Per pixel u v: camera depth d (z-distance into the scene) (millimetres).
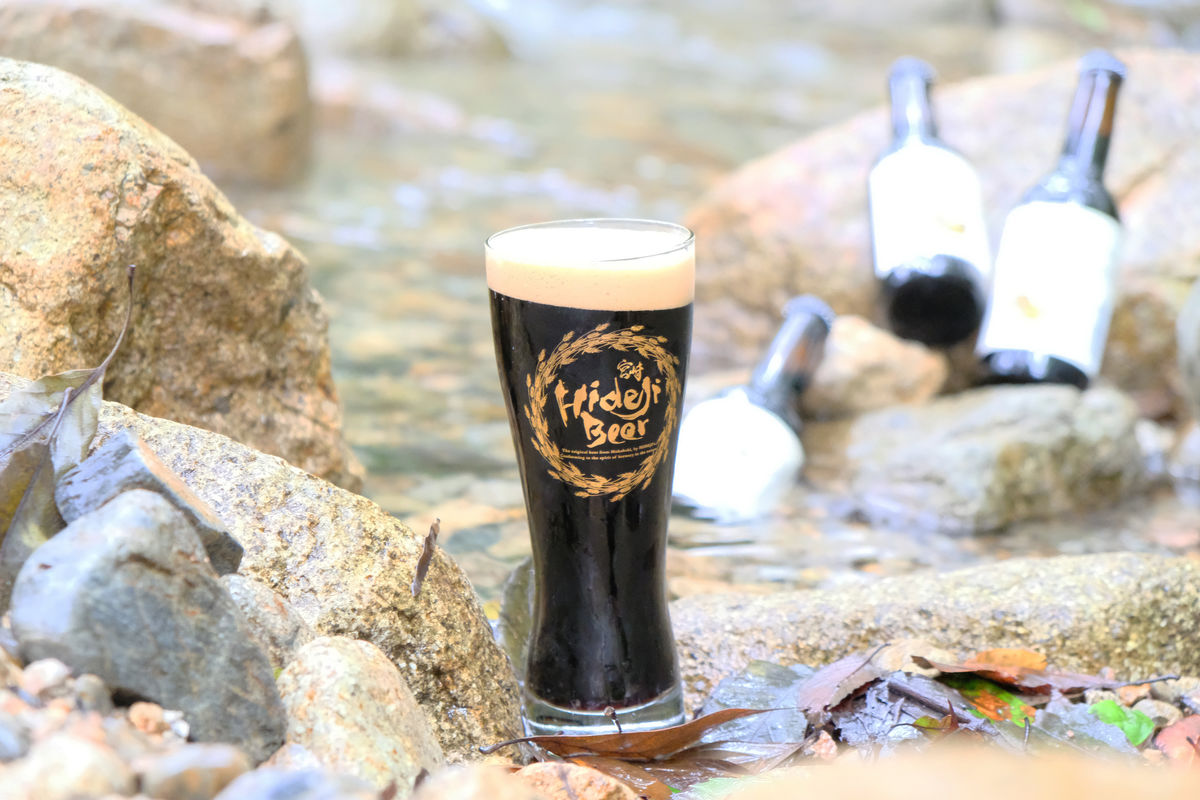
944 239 2738
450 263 3721
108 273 1499
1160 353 2838
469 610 1316
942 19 10312
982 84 3336
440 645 1265
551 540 1306
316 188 4508
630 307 1193
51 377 1115
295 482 1303
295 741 1003
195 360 1693
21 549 1045
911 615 1562
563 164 5168
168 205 1586
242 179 4379
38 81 1569
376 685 1071
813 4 10883
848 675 1387
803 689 1382
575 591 1313
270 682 1008
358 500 1319
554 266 1188
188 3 4285
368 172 4816
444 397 2693
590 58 8398
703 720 1290
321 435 1882
